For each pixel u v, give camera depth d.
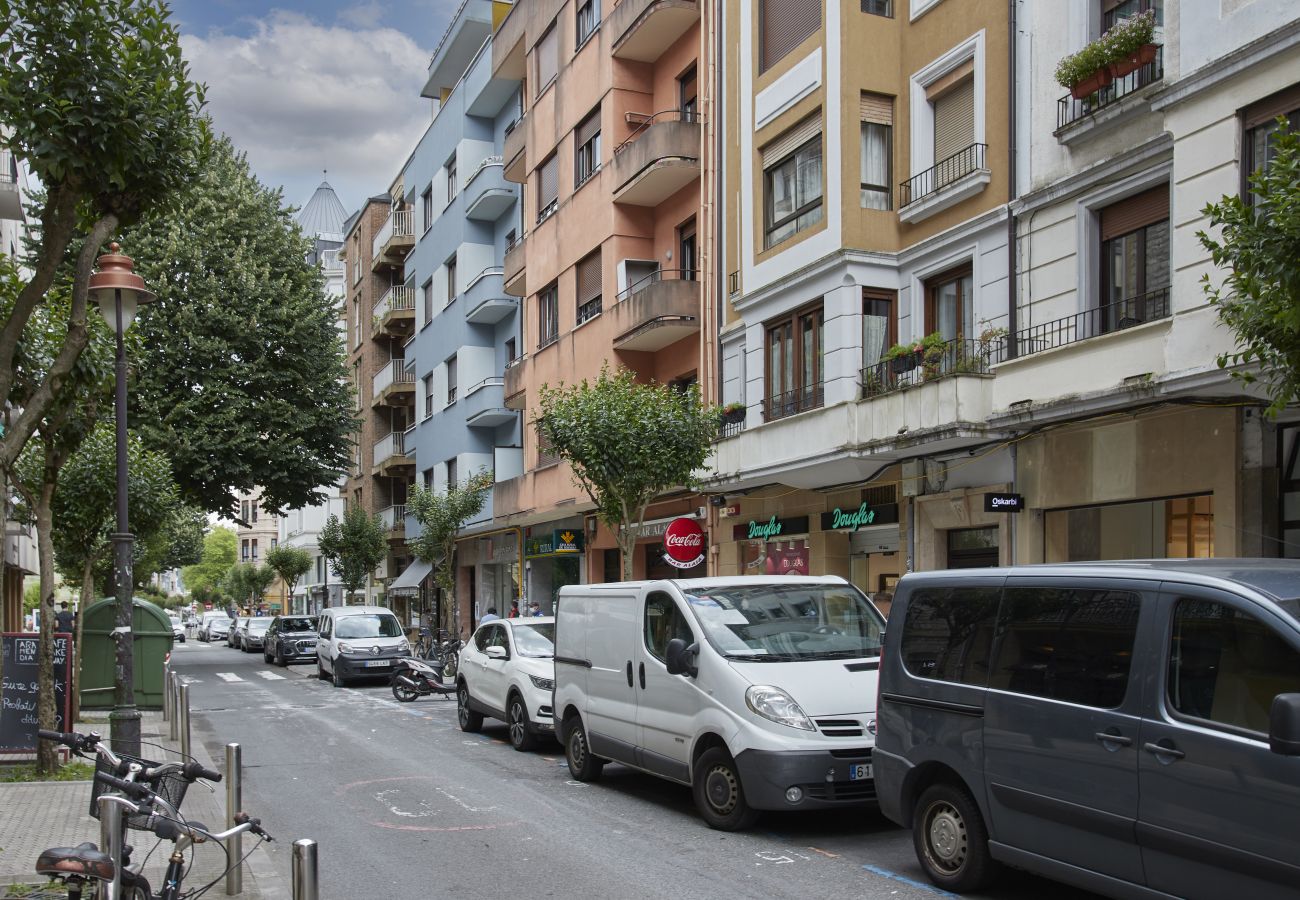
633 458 16.70
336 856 8.40
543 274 29.88
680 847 8.41
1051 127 14.48
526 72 32.97
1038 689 6.40
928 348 15.49
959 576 7.22
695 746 9.22
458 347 38.09
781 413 19.09
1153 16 12.91
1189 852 5.38
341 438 33.88
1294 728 4.76
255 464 31.69
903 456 16.14
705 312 22.16
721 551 21.95
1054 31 14.52
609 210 25.62
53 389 8.10
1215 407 11.79
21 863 7.94
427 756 13.86
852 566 18.59
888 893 6.97
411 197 46.12
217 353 30.69
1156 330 12.06
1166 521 12.84
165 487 20.69
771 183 19.59
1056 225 14.34
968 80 16.36
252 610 83.62
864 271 17.17
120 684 10.51
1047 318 14.42
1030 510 14.39
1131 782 5.70
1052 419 13.53
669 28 24.27
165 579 122.75
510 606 34.31
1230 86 11.34
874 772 7.65
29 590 63.84
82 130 8.21
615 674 10.79
